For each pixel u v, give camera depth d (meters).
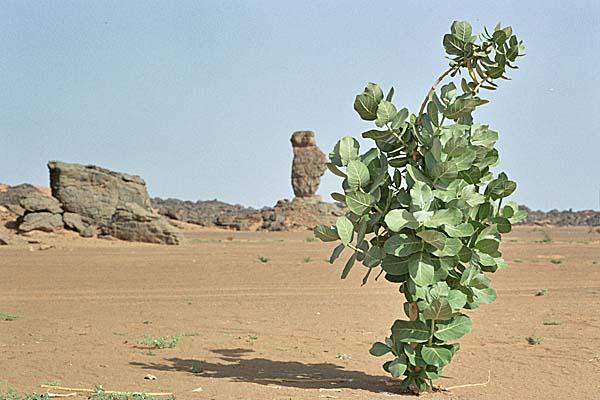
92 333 16.38
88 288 27.31
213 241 69.62
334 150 10.59
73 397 9.89
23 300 23.34
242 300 23.30
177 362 12.95
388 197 10.23
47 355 13.51
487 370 12.12
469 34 10.73
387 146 10.41
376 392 10.45
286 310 20.69
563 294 24.97
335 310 20.67
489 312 19.98
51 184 62.84
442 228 9.62
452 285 10.31
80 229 59.78
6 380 11.16
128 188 64.94
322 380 11.39
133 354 13.72
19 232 57.84
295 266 37.62
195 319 18.80
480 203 10.20
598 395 10.30
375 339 15.63
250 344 14.95
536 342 14.82
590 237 95.38
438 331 9.82
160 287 27.84
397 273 9.82
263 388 10.57
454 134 9.70
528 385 10.97
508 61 10.60
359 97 10.18
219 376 11.65
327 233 10.36
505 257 45.75
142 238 59.03
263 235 96.06
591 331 16.47
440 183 9.91
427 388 10.45
